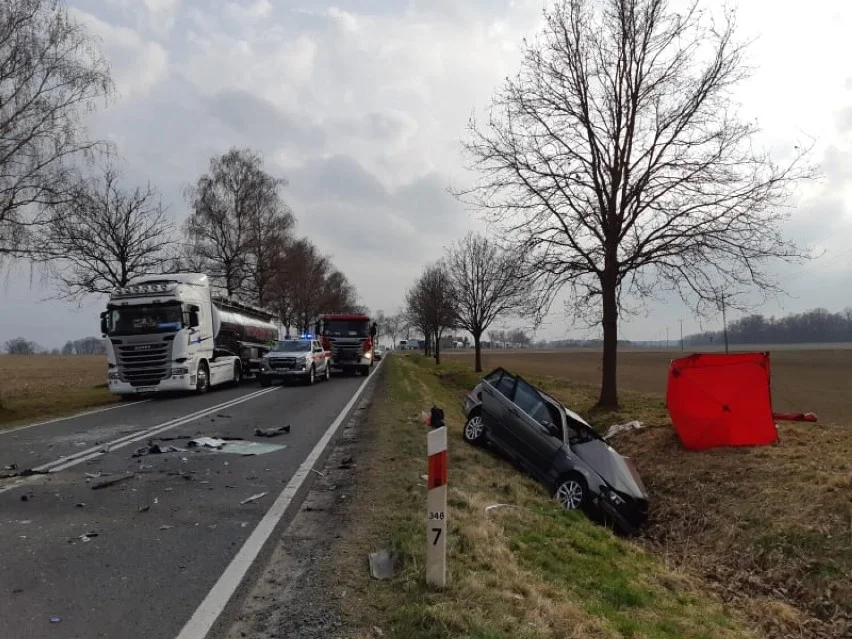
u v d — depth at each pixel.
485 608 4.03
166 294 18.36
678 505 9.12
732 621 5.71
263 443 10.51
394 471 8.28
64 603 4.07
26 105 14.71
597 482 9.01
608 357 16.33
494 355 84.81
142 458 9.09
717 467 9.72
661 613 5.21
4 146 14.42
